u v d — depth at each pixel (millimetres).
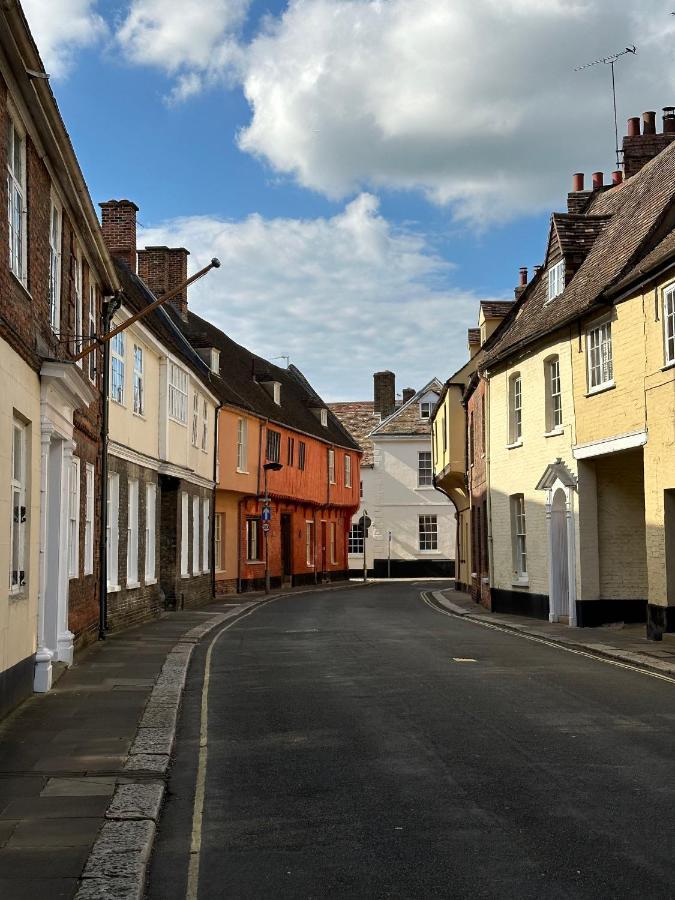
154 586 23406
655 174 21719
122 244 27578
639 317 17641
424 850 5777
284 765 8008
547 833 6043
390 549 55031
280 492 40312
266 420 38094
